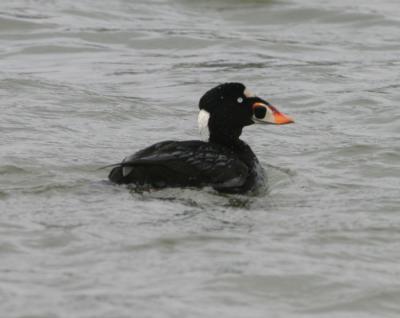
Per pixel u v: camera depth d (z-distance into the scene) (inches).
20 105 748.6
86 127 707.4
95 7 1120.8
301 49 980.6
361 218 509.4
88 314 380.8
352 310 403.5
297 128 727.1
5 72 870.4
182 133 708.0
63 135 678.5
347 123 742.5
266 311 397.1
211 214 503.8
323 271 434.3
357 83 856.3
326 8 1120.8
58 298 393.7
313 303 407.5
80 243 452.1
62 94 791.7
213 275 423.2
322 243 470.3
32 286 404.2
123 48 984.9
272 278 424.2
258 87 842.2
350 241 474.3
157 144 553.9
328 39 1023.6
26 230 465.7
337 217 510.3
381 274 435.8
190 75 883.4
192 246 455.2
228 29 1058.7
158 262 434.6
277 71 895.7
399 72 896.9
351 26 1074.1
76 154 629.9
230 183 541.3
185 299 399.9
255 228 486.6
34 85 814.5
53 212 492.7
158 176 532.4
